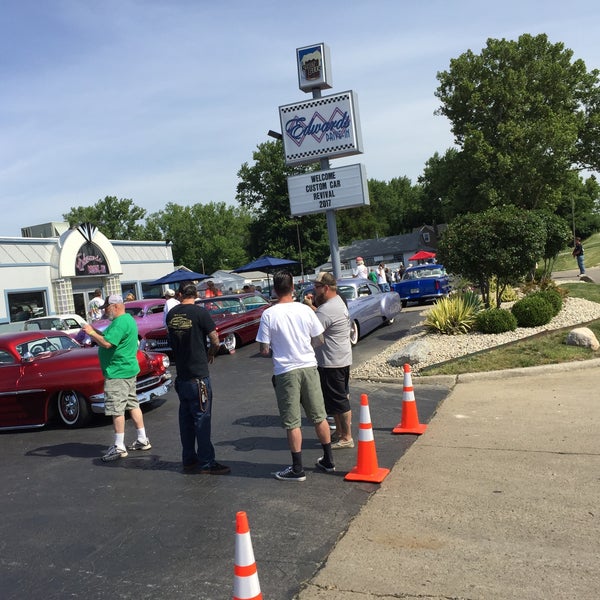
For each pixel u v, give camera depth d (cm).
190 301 587
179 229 9700
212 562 391
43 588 377
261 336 534
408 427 650
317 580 356
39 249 2384
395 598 329
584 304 1316
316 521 441
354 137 1623
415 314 1750
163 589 362
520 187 3922
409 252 7106
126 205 8644
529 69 4184
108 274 2614
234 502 494
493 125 4191
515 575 342
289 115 1680
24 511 521
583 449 543
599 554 359
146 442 688
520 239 1159
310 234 6122
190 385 573
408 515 438
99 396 802
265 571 372
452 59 4300
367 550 389
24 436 820
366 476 518
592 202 7581
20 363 849
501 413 689
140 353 882
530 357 921
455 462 542
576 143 4362
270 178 5991
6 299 2223
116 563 403
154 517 479
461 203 4353
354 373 1001
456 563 362
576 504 431
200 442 575
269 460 604
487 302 1295
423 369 945
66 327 1744
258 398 906
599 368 862
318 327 545
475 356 964
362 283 1505
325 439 545
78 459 674
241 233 10425
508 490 467
